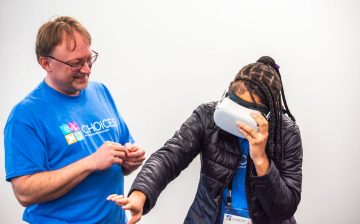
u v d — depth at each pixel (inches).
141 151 56.1
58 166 51.0
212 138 52.7
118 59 93.0
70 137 51.2
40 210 52.0
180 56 91.8
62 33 48.2
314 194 94.6
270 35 89.5
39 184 47.7
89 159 49.6
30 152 48.4
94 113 55.9
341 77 90.0
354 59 89.2
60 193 49.4
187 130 53.6
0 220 95.3
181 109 93.7
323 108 91.5
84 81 52.1
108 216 55.5
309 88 91.0
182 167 53.5
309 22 88.5
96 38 92.5
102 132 56.1
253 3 88.7
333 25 88.3
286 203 47.7
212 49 90.9
